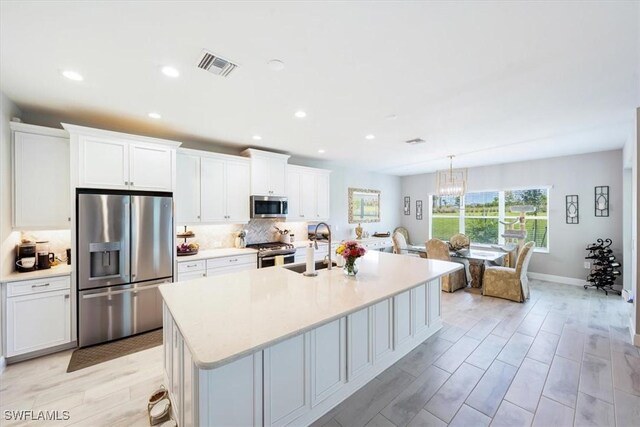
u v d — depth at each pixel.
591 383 2.25
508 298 4.30
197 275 3.68
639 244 2.79
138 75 2.16
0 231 2.49
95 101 2.67
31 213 2.77
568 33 1.65
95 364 2.55
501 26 1.59
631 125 3.38
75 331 2.84
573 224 5.16
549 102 2.69
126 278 3.10
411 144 4.36
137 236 3.17
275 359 1.68
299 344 1.80
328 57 1.92
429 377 2.36
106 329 2.98
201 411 1.38
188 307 1.69
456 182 6.16
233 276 2.43
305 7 1.44
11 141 2.67
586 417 1.89
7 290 2.49
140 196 3.21
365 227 7.11
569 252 5.21
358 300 1.81
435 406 2.02
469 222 6.71
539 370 2.44
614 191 4.75
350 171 6.79
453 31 1.64
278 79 2.23
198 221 4.00
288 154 5.15
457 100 2.64
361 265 2.91
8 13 1.46
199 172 4.02
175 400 1.85
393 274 2.51
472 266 5.08
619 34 1.65
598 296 4.47
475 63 2.00
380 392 2.18
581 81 2.26
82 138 2.92
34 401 2.05
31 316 2.61
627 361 2.56
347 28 1.61
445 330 3.25
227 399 1.48
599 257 4.62
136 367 2.50
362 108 2.85
